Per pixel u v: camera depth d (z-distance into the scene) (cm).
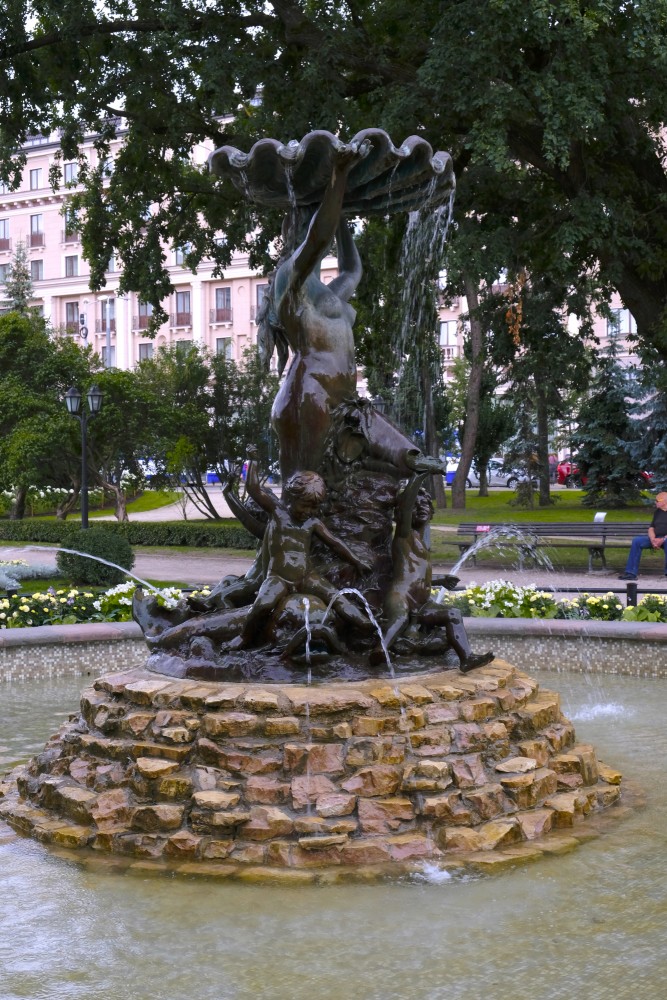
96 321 6253
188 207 2059
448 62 1338
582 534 1894
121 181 1995
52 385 3234
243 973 339
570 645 934
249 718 466
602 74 1347
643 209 1655
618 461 3375
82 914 389
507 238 1555
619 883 414
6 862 444
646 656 905
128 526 2777
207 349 4488
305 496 550
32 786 515
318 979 334
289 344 605
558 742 521
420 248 1612
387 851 436
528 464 3600
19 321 3309
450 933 368
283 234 625
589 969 339
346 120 1658
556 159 1526
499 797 470
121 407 2961
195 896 405
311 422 580
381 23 1648
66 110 1878
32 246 6388
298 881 416
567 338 1923
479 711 494
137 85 1742
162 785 458
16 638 908
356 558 557
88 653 944
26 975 339
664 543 1587
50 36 1741
